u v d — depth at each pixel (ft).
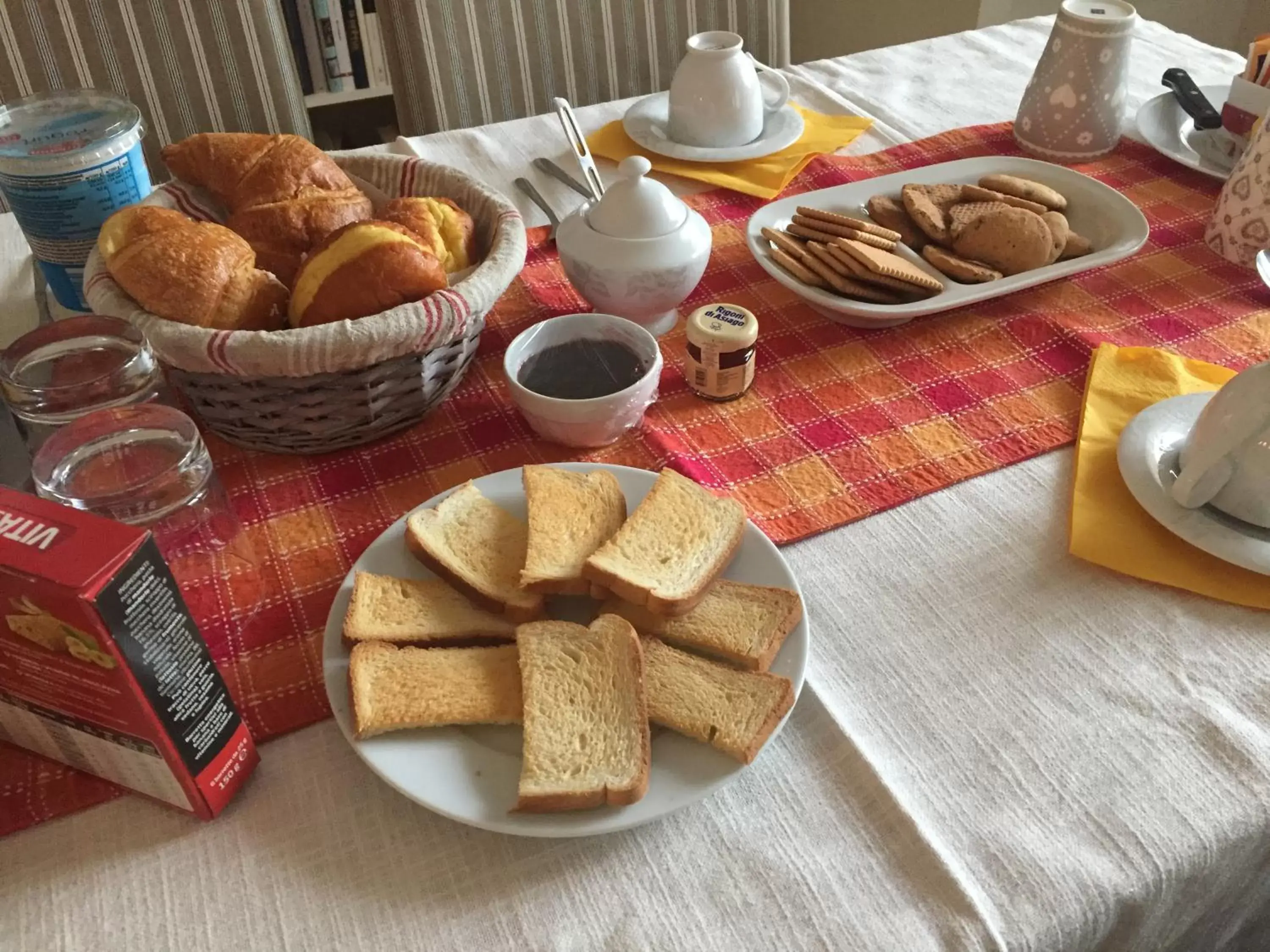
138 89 3.99
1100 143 3.59
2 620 1.35
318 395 2.19
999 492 2.28
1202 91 3.87
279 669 1.87
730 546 1.95
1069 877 1.51
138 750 1.50
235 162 2.63
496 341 2.81
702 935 1.46
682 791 1.56
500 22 4.44
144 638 1.35
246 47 4.10
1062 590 2.03
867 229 2.86
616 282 2.63
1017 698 1.81
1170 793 1.64
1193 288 2.99
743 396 2.60
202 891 1.52
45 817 1.60
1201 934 1.79
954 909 1.47
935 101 4.07
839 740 1.72
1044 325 2.84
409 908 1.50
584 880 1.53
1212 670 1.85
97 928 1.47
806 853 1.56
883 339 2.82
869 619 1.98
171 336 2.03
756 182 3.48
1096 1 3.50
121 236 2.26
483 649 1.80
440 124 4.52
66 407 2.00
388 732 1.65
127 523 1.93
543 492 2.08
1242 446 1.99
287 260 2.53
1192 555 2.08
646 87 4.88
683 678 1.72
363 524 2.21
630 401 2.33
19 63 3.78
